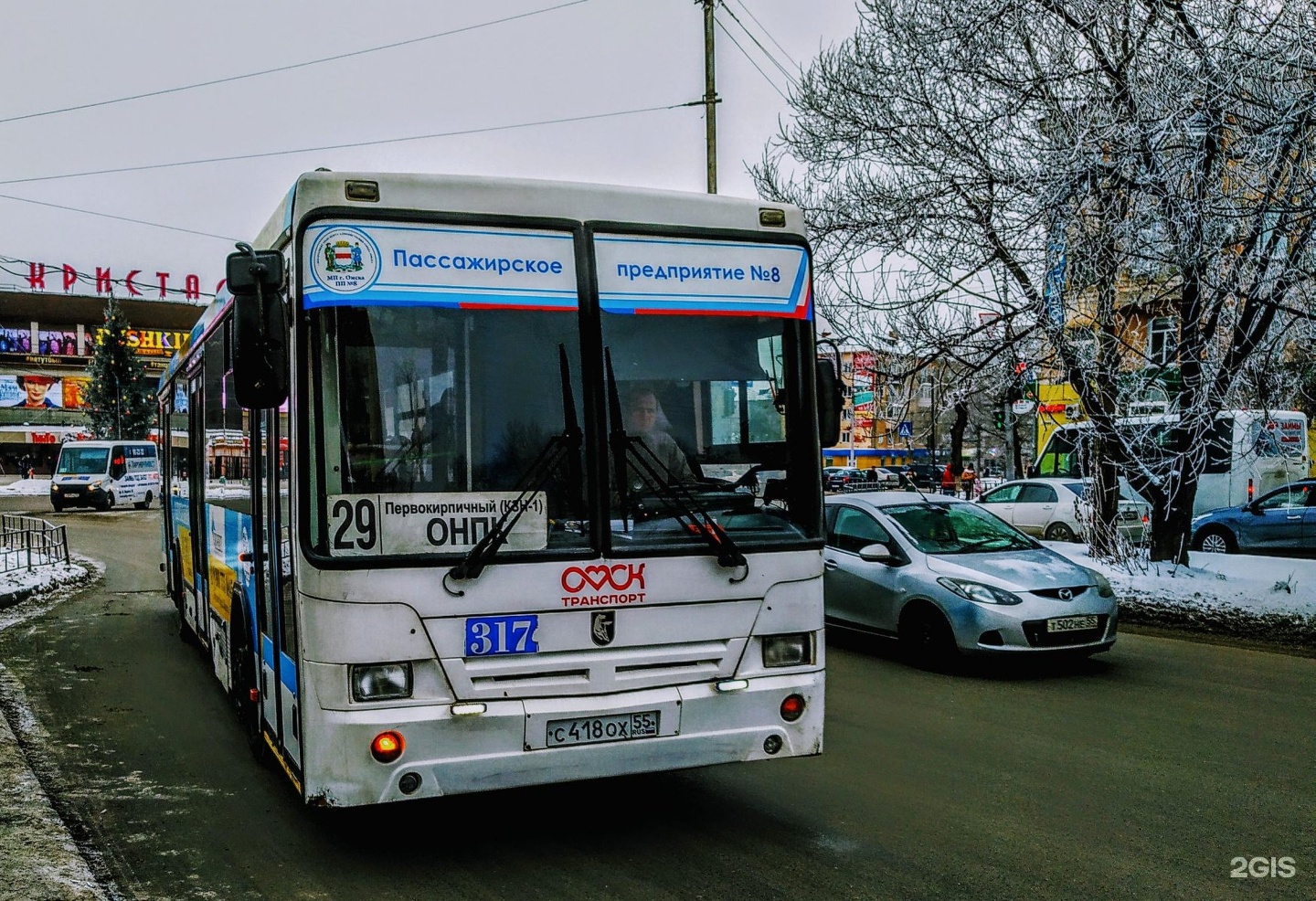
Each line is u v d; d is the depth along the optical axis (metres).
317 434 4.34
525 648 4.44
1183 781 6.02
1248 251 11.00
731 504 4.88
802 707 4.93
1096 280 11.86
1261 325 11.50
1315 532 17.44
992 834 5.14
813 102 14.58
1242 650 10.20
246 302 4.39
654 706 4.61
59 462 36.62
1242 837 5.12
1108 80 12.27
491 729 4.37
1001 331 13.91
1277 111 10.03
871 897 4.38
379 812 5.49
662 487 4.71
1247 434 12.86
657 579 4.66
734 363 4.95
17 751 6.35
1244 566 13.73
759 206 5.14
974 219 13.18
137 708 7.88
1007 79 13.05
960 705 7.92
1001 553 9.67
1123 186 11.31
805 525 5.04
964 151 13.49
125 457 37.38
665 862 4.78
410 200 4.59
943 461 53.91
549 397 4.60
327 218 4.46
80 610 13.52
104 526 28.97
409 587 4.32
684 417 4.80
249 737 6.55
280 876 4.62
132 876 4.62
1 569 16.33
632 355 4.75
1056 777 6.11
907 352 14.10
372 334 4.43
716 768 6.29
